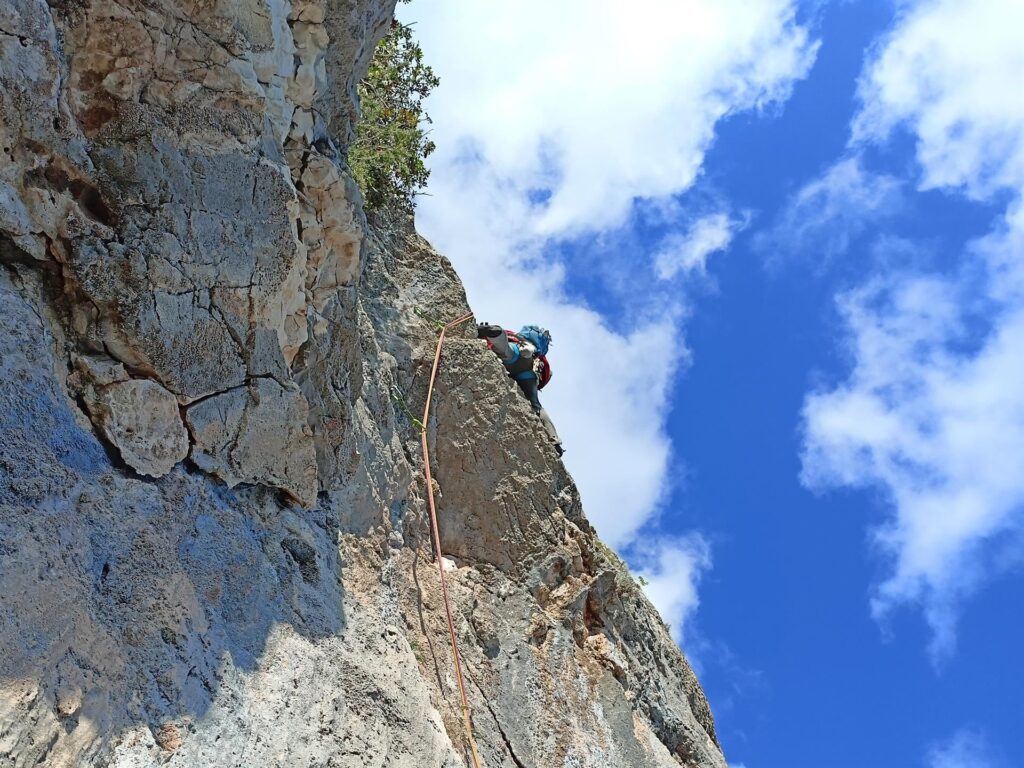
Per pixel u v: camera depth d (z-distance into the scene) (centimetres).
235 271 493
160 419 451
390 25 713
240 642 453
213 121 488
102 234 435
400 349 842
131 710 376
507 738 690
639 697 872
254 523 512
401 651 587
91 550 392
